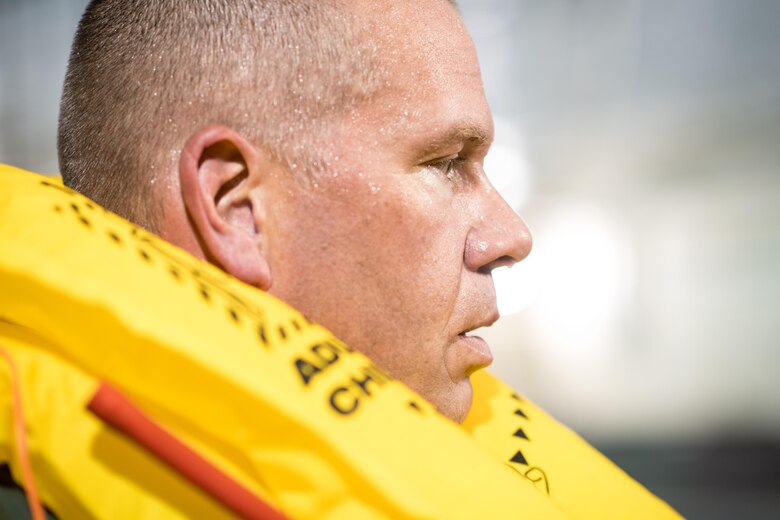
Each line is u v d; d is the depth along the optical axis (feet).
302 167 4.39
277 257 4.43
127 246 3.87
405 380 4.61
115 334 3.58
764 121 25.80
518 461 5.73
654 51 27.68
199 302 3.77
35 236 3.76
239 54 4.37
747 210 23.32
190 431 3.70
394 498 3.52
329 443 3.54
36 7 29.25
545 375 19.67
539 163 26.02
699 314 20.88
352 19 4.46
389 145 4.45
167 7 4.46
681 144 25.67
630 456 17.19
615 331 20.92
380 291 4.48
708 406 18.81
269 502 3.62
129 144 4.45
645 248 22.79
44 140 28.02
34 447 3.67
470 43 4.81
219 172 4.33
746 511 14.51
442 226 4.57
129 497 3.62
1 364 3.75
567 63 28.27
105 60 4.56
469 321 4.72
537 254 22.74
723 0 27.14
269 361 3.71
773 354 19.67
